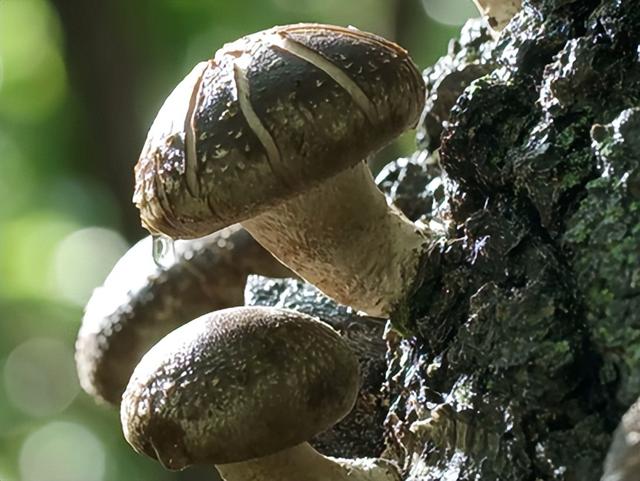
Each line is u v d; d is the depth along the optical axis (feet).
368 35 1.86
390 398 1.95
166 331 2.46
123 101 5.18
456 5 5.94
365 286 1.91
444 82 2.10
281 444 1.83
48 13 5.80
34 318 7.62
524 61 1.88
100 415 7.70
